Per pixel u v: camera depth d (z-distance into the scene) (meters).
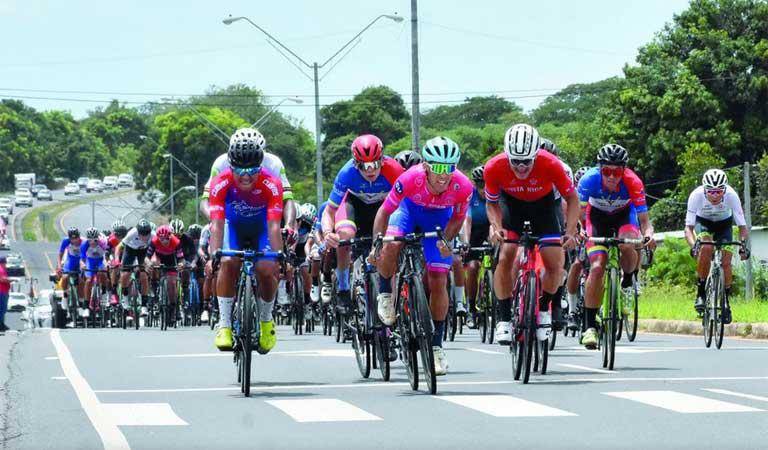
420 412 19.72
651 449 15.98
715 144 119.12
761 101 121.75
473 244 38.59
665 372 26.11
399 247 23.27
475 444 16.52
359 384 24.44
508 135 24.00
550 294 24.56
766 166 100.62
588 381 24.23
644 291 66.69
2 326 47.34
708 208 34.59
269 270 23.27
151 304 59.81
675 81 121.19
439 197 23.14
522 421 18.61
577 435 17.20
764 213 94.06
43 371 27.45
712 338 37.66
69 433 17.78
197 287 59.00
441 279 23.27
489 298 37.44
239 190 23.61
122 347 36.16
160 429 18.09
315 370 27.81
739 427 17.77
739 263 65.44
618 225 30.78
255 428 18.14
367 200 28.03
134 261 56.78
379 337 24.48
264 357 31.67
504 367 28.00
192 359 31.12
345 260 27.42
